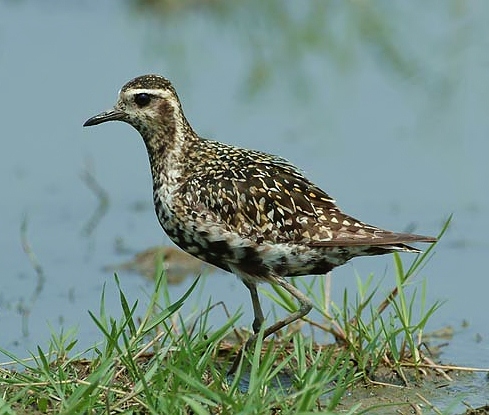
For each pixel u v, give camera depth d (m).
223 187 14.22
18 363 13.61
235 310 16.56
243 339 14.99
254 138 23.12
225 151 14.86
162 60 27.08
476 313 16.39
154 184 14.90
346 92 25.80
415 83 26.33
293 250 14.13
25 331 15.87
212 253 14.44
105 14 30.28
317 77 26.67
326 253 14.20
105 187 21.61
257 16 29.64
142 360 14.01
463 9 29.52
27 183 21.75
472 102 25.20
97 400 11.92
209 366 12.95
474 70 26.78
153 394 11.77
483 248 18.75
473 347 15.14
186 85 25.84
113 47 27.75
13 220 20.30
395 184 21.28
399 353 14.15
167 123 14.84
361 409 12.92
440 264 18.31
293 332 14.57
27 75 25.89
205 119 24.02
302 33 28.75
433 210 20.17
